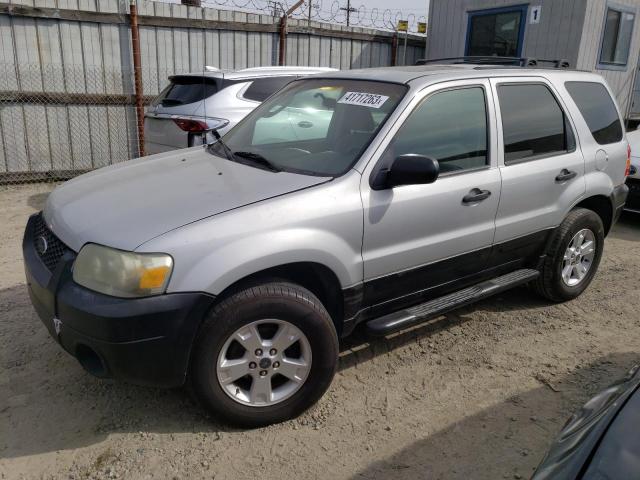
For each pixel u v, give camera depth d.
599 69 10.57
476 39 11.58
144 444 2.91
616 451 1.70
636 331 4.27
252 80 6.88
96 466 2.75
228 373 2.87
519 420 3.17
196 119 6.44
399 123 3.33
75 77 8.83
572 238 4.46
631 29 10.93
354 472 2.75
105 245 2.67
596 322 4.41
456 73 3.77
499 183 3.80
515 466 2.81
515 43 10.91
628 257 6.02
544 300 4.75
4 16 8.13
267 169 3.32
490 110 3.81
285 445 2.93
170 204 2.90
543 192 4.13
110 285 2.61
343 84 3.82
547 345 4.03
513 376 3.62
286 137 3.83
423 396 3.39
